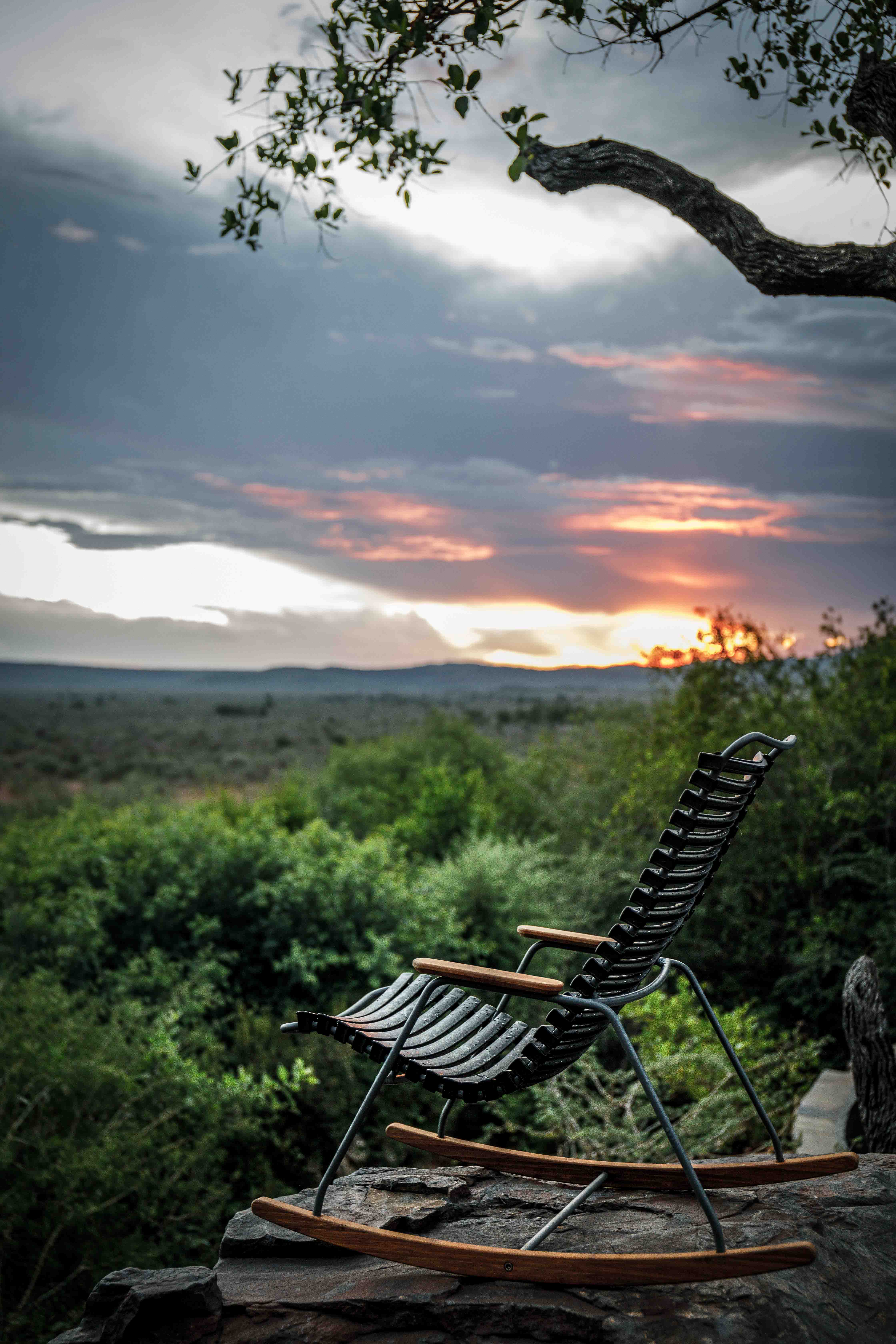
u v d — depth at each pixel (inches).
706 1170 125.0
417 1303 97.1
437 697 3587.6
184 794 1211.2
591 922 452.1
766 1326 92.3
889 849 434.0
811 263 145.4
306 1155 316.2
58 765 1540.4
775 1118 268.8
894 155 166.1
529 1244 104.6
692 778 101.9
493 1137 346.3
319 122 181.0
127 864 394.0
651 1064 280.2
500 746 777.6
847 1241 109.3
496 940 429.1
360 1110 106.5
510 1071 102.4
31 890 384.2
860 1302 98.5
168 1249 228.4
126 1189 222.7
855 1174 128.0
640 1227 113.5
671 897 109.7
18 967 332.5
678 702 494.3
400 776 729.0
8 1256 208.7
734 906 432.1
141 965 351.3
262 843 408.2
